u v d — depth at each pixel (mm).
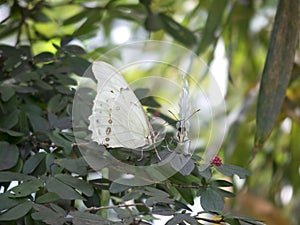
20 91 736
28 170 669
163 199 625
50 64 791
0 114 715
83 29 914
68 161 656
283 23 840
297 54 1084
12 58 787
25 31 912
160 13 944
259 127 827
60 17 989
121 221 618
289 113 1040
